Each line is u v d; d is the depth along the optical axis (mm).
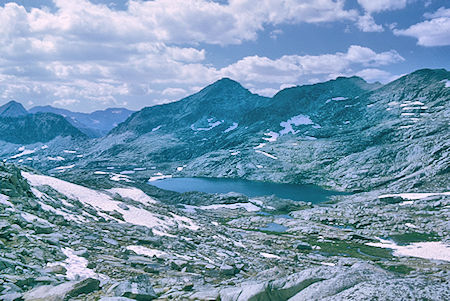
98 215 54062
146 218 65688
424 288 9180
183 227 70438
